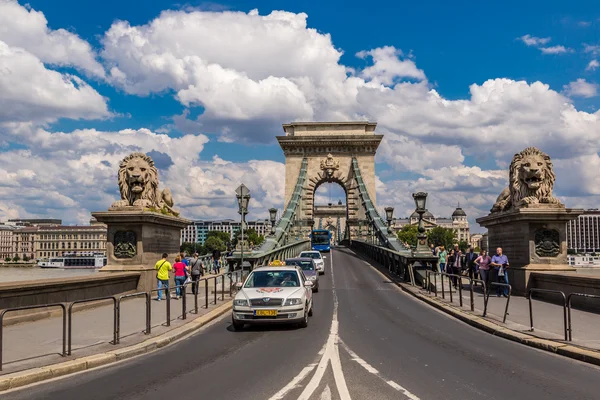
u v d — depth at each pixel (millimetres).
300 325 15117
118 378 9273
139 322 15180
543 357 10617
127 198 22188
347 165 72062
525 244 21047
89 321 15242
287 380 8867
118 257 21422
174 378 9211
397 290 25750
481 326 14359
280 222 47719
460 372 9328
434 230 153250
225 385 8648
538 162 21656
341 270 37562
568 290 18141
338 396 7777
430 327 14758
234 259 25766
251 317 14414
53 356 10508
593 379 8828
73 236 154625
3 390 8539
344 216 138125
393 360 10344
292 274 16297
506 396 7805
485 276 23172
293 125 73438
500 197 24062
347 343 12250
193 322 15484
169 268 21141
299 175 70438
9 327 13992
